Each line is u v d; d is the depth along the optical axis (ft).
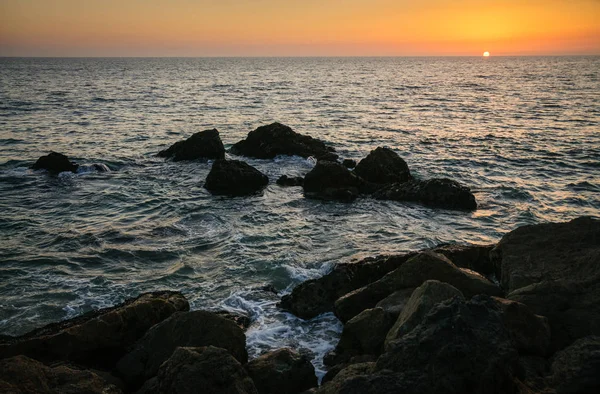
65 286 41.52
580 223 38.81
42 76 350.64
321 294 38.04
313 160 89.76
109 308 34.47
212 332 29.35
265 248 50.08
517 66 633.20
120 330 31.58
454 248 42.68
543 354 27.14
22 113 140.97
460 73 442.91
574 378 21.91
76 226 55.72
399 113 152.35
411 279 35.04
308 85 275.59
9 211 60.70
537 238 38.81
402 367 21.74
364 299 35.14
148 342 29.35
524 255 37.40
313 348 32.91
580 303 30.09
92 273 44.11
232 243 51.26
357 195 68.39
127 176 78.69
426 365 21.31
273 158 91.76
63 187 71.87
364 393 20.79
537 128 123.44
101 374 27.61
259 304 38.83
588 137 110.32
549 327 28.40
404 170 74.33
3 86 241.55
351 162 84.89
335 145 102.89
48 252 48.29
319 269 45.14
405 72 471.21
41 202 64.75
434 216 60.34
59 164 79.97
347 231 55.16
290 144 92.99
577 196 68.59
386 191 67.92
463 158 91.71
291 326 35.68
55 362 28.53
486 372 20.77
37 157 88.69
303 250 49.60
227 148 101.55
